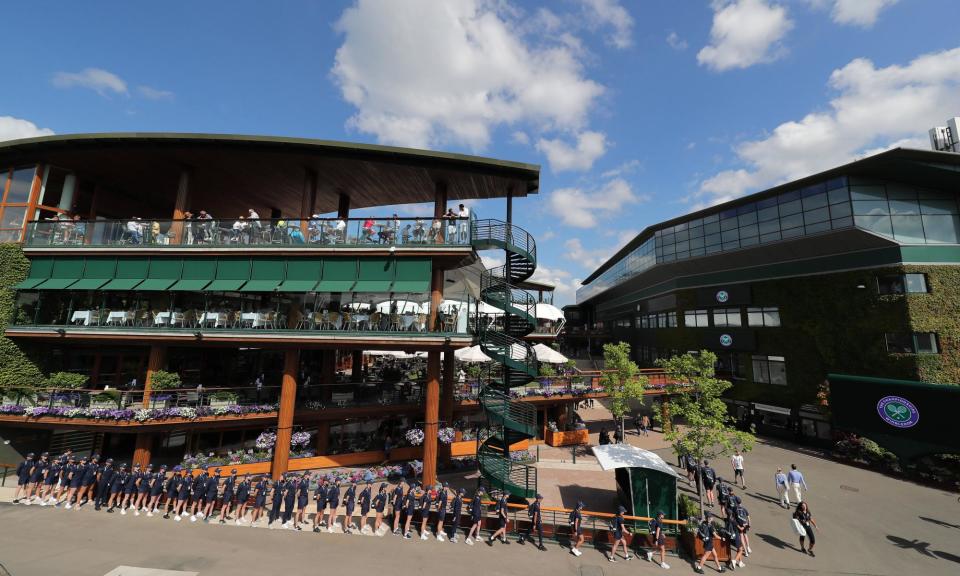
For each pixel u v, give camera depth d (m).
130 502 14.92
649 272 45.16
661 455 24.98
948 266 24.16
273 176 21.61
